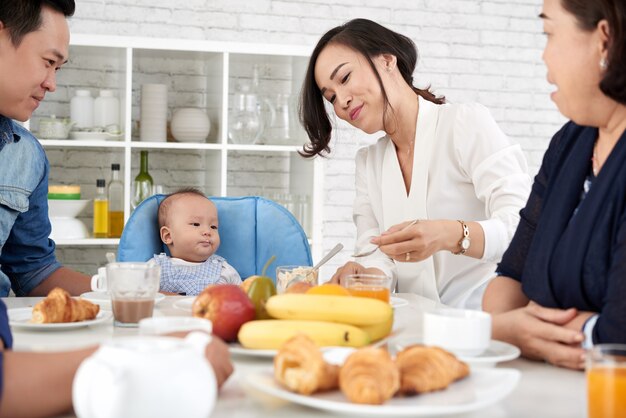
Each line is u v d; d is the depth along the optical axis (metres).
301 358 0.92
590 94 1.20
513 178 2.04
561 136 1.45
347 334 1.14
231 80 3.96
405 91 2.20
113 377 0.76
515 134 4.45
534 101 4.45
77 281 2.16
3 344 1.00
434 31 4.30
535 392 1.04
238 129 3.61
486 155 2.09
